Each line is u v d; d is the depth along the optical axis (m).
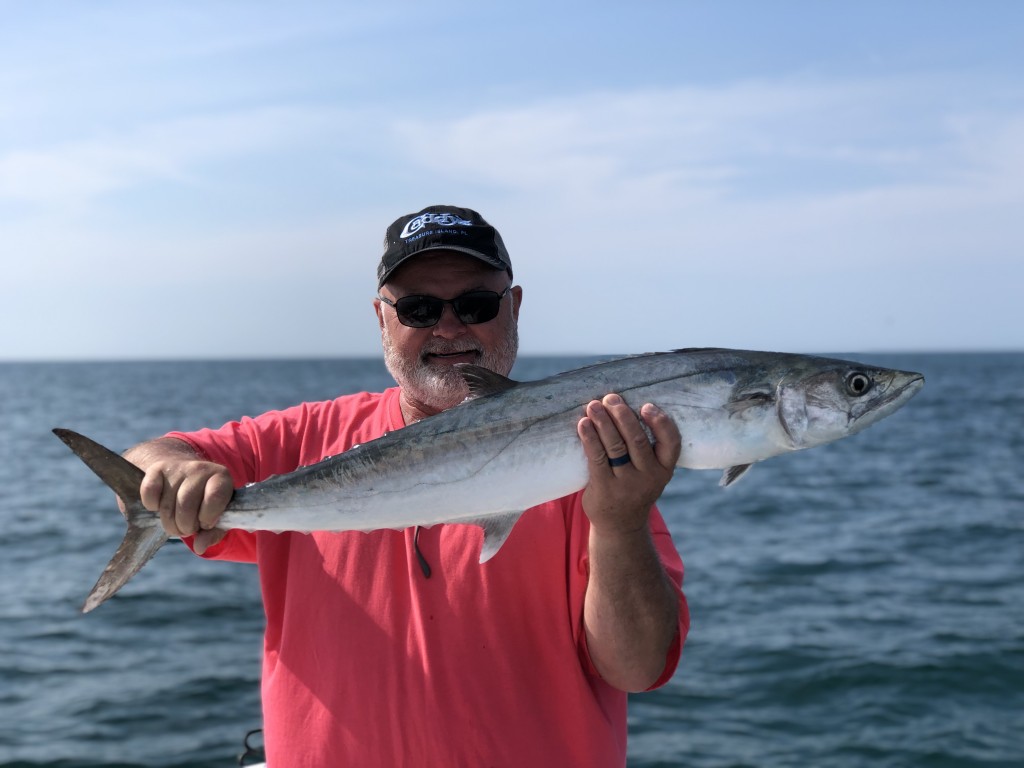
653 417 0.92
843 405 1.03
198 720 2.52
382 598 1.00
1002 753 2.28
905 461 9.70
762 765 2.23
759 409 1.02
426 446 1.01
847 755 2.28
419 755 0.95
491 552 0.98
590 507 0.94
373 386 29.94
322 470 1.02
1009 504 6.36
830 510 6.23
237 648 3.14
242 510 1.02
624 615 0.95
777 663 2.89
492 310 1.10
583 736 0.97
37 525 5.86
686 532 5.41
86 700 2.66
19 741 2.38
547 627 0.99
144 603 3.72
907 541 4.98
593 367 1.03
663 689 2.72
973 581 3.99
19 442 12.42
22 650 3.12
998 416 16.66
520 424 1.01
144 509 1.01
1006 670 2.80
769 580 4.05
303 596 1.03
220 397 23.66
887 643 3.07
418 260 1.08
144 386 32.47
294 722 0.99
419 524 1.01
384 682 0.97
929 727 2.44
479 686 0.96
